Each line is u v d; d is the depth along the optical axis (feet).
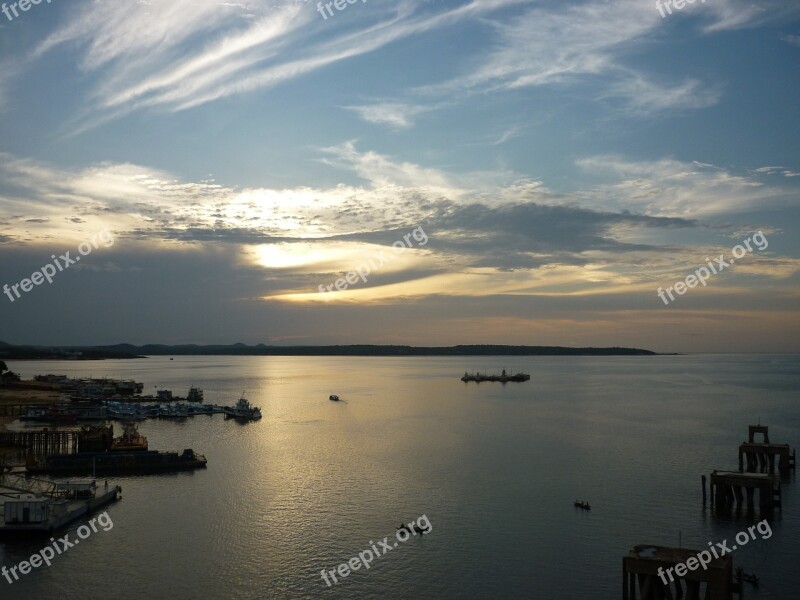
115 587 251.39
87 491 346.33
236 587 251.80
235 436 582.35
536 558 277.23
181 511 338.34
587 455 481.87
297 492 374.02
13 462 462.60
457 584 254.06
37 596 244.22
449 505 348.38
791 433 593.01
